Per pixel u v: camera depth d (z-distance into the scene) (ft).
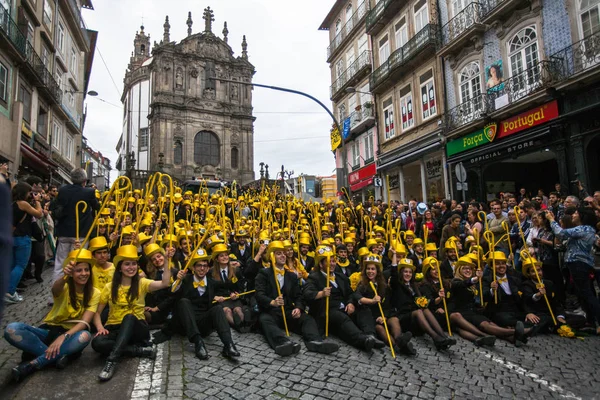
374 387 15.07
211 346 18.83
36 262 29.50
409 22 72.38
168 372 15.48
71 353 15.14
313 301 21.29
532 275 22.82
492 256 22.33
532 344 20.20
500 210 31.63
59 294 15.89
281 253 21.15
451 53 61.98
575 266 21.25
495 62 54.49
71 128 96.63
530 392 14.98
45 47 76.28
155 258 19.83
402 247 23.38
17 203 23.32
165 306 19.45
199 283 19.67
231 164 156.46
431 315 20.11
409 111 72.54
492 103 52.49
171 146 145.48
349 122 91.25
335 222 45.50
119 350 15.43
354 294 20.79
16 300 24.04
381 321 20.36
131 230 24.75
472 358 18.26
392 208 45.55
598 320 20.77
